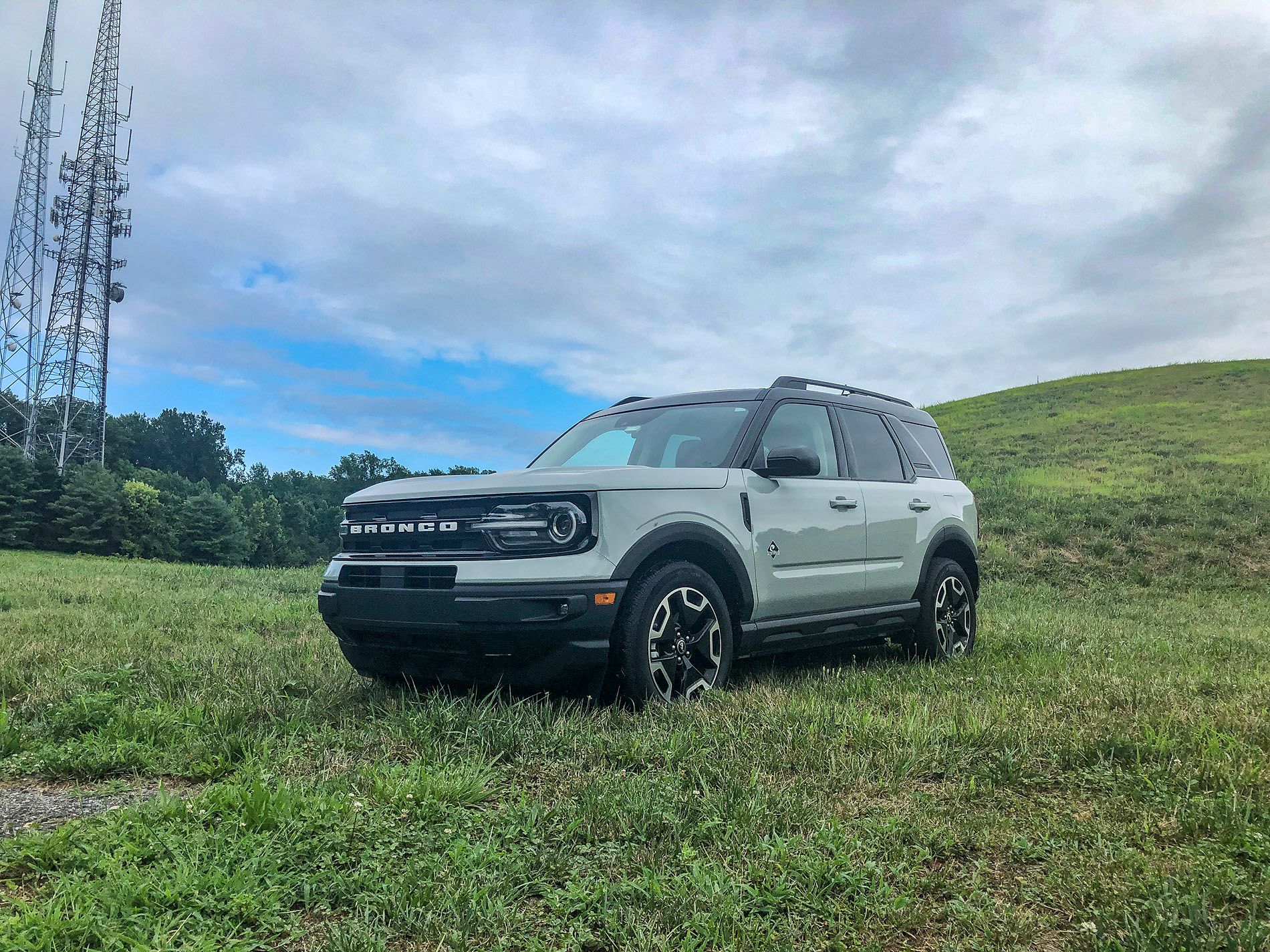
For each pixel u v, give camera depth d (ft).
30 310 214.07
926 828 8.71
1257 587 46.57
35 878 7.50
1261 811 9.06
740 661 19.56
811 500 17.44
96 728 12.55
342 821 8.59
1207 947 6.20
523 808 9.15
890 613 19.25
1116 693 14.99
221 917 6.76
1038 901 7.31
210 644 20.08
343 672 16.61
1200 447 92.38
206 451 577.02
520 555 13.43
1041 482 78.59
